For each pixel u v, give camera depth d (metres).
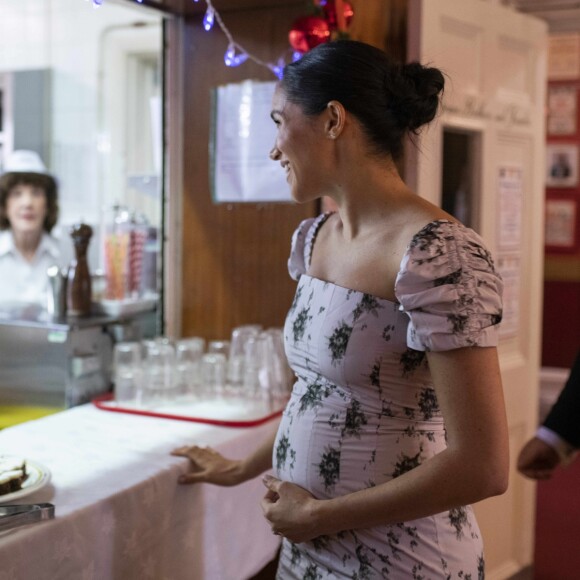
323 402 1.30
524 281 3.01
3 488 1.39
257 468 1.63
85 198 3.55
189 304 2.66
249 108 2.50
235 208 2.56
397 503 1.16
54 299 2.43
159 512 1.61
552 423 1.82
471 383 1.14
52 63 3.56
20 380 2.30
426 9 2.49
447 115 2.59
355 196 1.30
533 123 2.99
